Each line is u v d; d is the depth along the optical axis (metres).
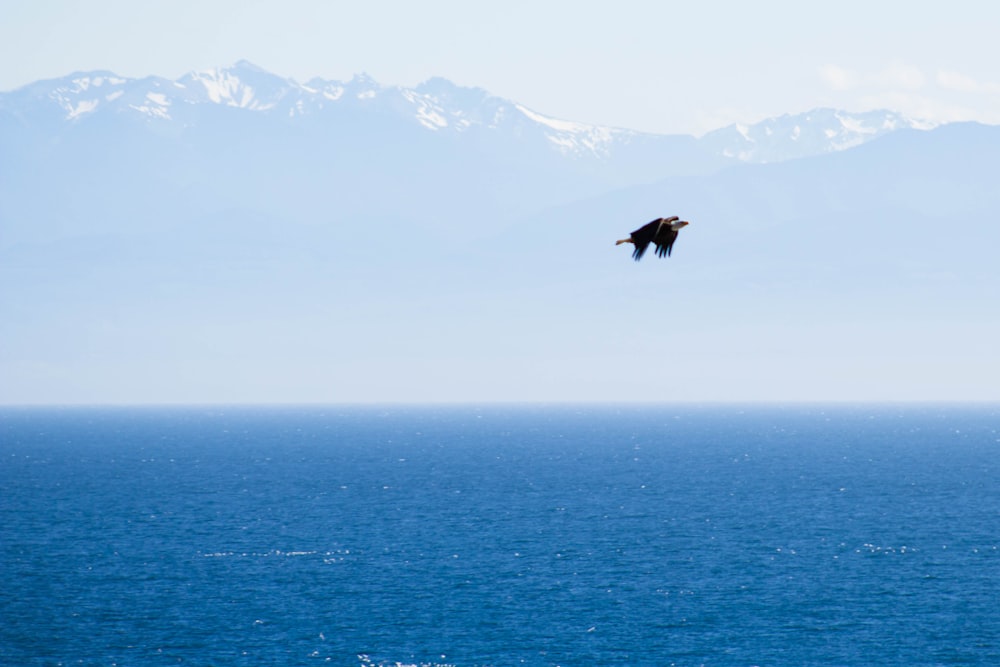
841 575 103.06
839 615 89.31
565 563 108.50
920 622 87.38
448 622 87.75
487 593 96.50
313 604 93.12
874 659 78.75
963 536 123.62
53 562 110.25
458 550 115.62
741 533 125.94
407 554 113.50
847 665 77.56
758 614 89.75
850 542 119.94
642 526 131.12
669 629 85.75
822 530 127.94
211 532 127.75
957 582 100.06
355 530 128.88
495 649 81.12
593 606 92.06
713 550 115.25
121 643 82.94
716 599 94.25
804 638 83.44
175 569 106.69
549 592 96.69
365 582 100.69
